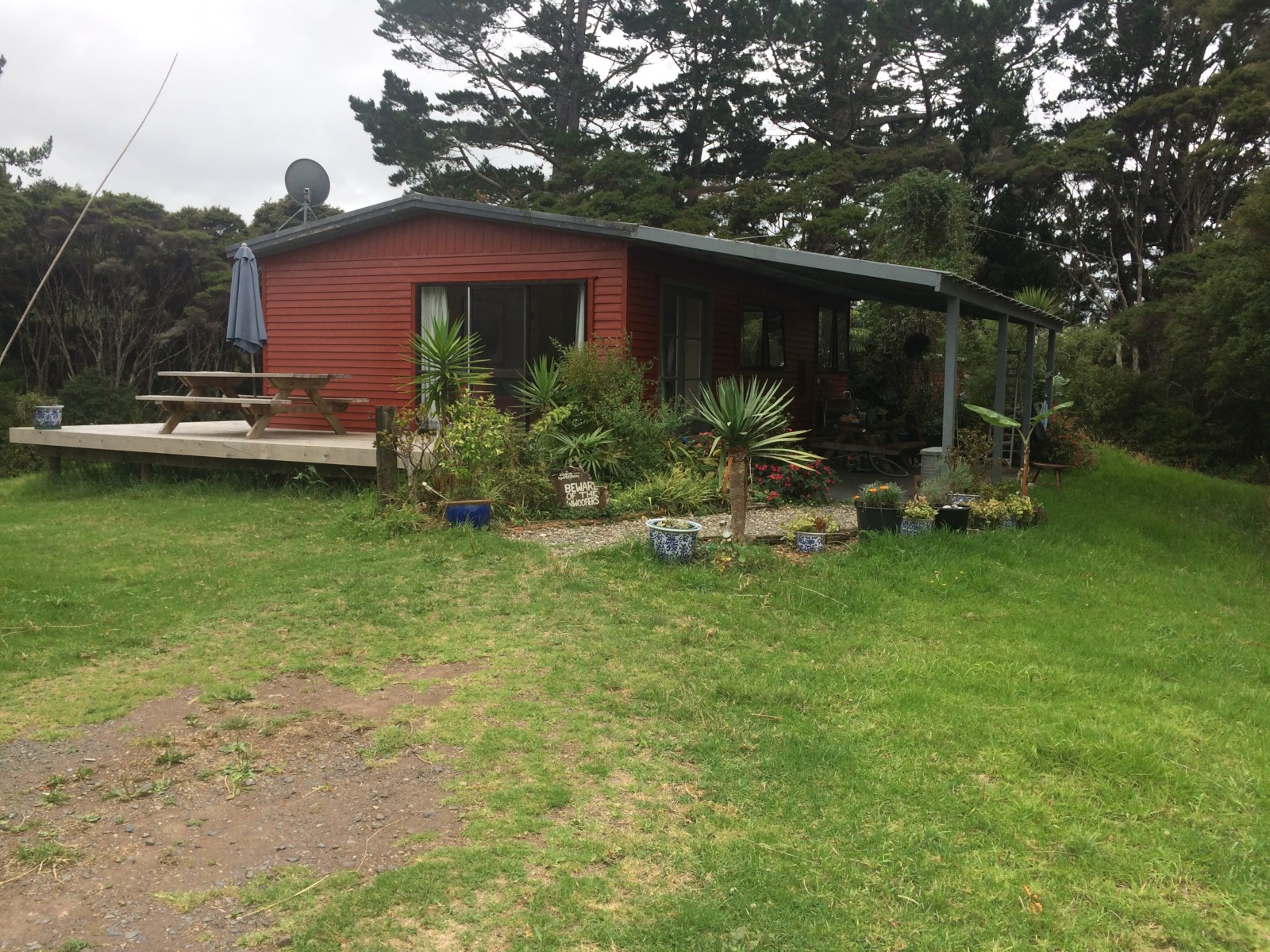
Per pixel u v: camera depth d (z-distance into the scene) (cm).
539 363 1005
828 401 1519
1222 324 1898
